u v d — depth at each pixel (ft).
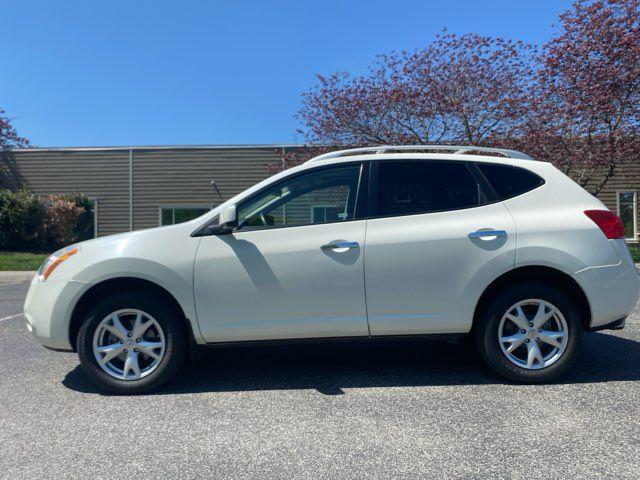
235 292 13.60
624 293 13.89
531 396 13.19
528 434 11.00
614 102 42.86
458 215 13.98
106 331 13.75
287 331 13.78
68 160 74.33
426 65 51.57
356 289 13.69
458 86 50.39
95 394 13.78
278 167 60.49
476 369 15.46
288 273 13.61
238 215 14.10
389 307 13.75
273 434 11.18
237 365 16.24
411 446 10.53
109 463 9.97
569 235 13.75
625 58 41.57
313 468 9.70
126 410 12.61
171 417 12.16
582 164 45.91
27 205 61.57
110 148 73.97
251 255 13.60
